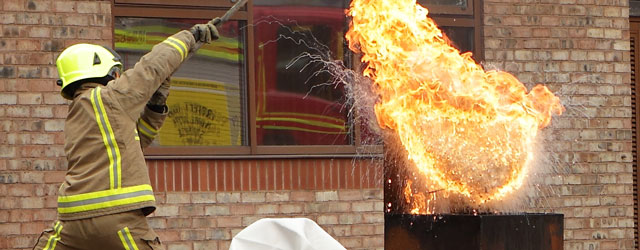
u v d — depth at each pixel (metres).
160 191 8.66
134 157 5.02
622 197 10.00
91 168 4.99
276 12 9.15
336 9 9.31
